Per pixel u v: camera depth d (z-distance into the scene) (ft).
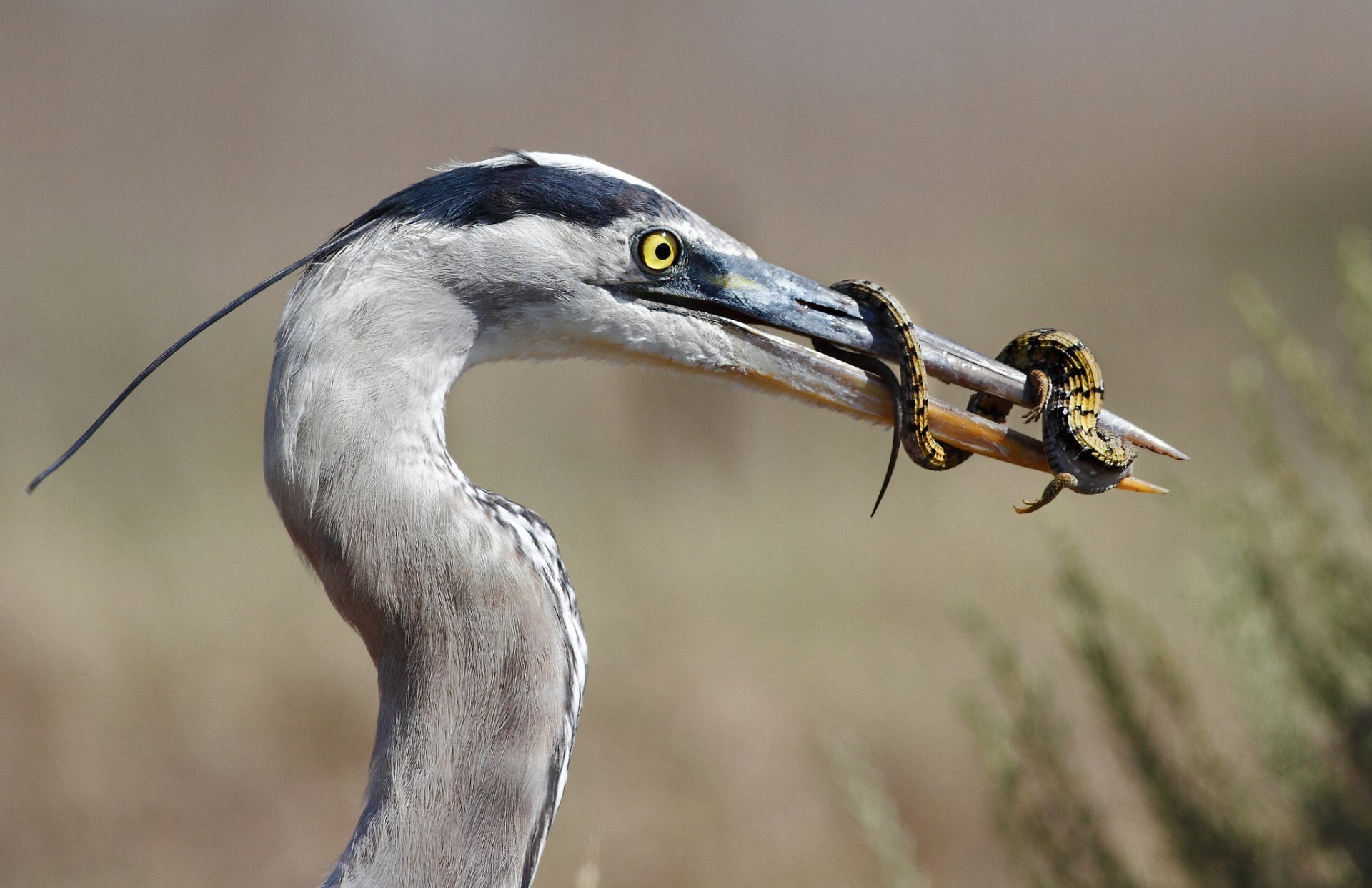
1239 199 105.50
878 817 19.60
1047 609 39.34
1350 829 19.45
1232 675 20.99
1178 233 94.99
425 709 13.35
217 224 111.04
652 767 34.88
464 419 57.67
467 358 14.70
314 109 147.54
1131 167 136.36
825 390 15.60
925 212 125.70
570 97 169.07
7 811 33.40
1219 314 69.31
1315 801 19.77
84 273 80.38
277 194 123.54
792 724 36.37
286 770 36.11
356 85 156.46
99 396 58.34
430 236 14.03
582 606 41.83
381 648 13.61
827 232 118.32
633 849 32.32
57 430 53.57
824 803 33.71
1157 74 183.11
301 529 13.60
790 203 132.26
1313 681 20.18
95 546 44.06
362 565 13.39
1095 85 179.83
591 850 17.37
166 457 51.70
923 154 151.53
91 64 143.02
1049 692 20.93
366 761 36.81
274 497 13.74
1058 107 171.12
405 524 13.43
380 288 13.71
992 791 22.16
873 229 118.62
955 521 45.14
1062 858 19.43
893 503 47.73
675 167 146.51
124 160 125.49
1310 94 164.76
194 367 63.62
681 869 31.58
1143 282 80.74
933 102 174.50
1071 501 45.09
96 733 36.37
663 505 49.11
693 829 32.68
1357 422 21.93
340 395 13.43
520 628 13.52
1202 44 195.21
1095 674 20.40
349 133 144.25
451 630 13.41
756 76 182.29
